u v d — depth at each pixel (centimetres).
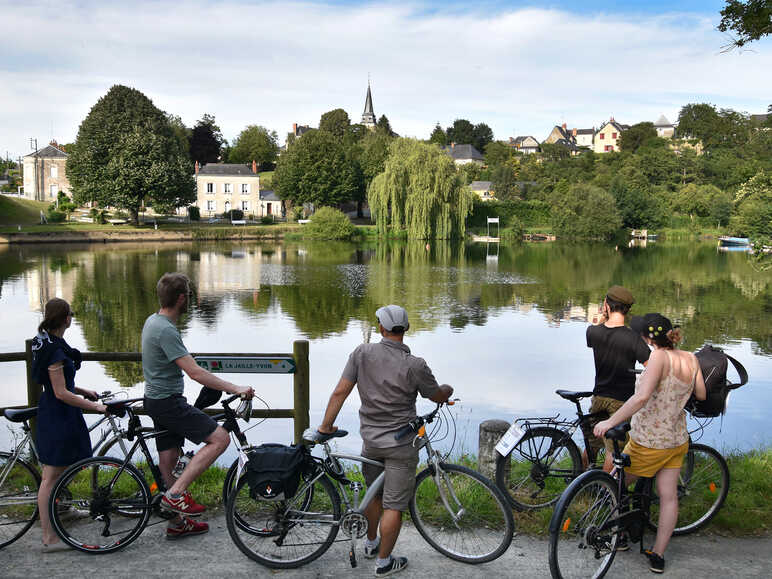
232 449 780
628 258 5081
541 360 1611
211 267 4141
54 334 404
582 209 7356
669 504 387
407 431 375
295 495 398
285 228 7156
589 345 493
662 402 383
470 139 16062
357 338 1931
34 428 535
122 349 1736
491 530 403
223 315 2356
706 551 420
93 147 6247
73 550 412
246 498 415
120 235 6269
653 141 13475
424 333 2003
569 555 382
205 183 8731
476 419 1078
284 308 2525
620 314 487
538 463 477
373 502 396
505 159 12938
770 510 477
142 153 6256
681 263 4647
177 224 7288
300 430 534
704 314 2348
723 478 454
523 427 449
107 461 411
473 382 1375
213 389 421
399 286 3247
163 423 407
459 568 395
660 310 2444
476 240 7088
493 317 2320
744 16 657
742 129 13025
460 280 3525
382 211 6512
